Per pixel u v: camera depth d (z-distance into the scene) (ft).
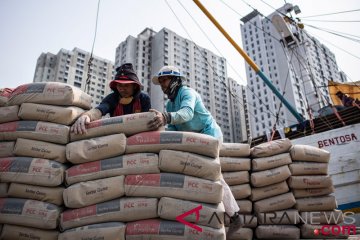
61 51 207.92
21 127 7.78
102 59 222.89
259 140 38.68
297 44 57.31
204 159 7.25
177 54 198.08
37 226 6.91
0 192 7.32
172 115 7.76
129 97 9.75
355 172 25.12
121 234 6.58
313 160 14.03
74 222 6.86
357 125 26.37
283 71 197.47
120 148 7.36
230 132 215.72
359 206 24.14
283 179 13.34
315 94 53.57
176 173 7.20
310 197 13.51
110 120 7.80
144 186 7.00
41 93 7.96
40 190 7.20
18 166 7.32
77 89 8.42
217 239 6.53
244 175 13.55
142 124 7.58
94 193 6.97
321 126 31.78
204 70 216.33
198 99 9.11
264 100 203.10
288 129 35.09
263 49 216.74
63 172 7.41
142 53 193.67
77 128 7.70
